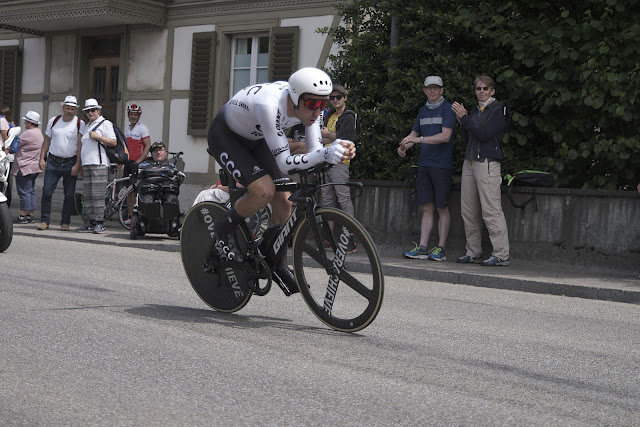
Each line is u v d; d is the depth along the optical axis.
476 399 4.08
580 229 10.03
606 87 10.57
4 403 3.72
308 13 15.18
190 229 6.23
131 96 17.56
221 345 5.00
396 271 9.77
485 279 9.12
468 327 6.16
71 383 4.07
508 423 3.70
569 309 7.54
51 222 15.19
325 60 14.98
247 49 16.20
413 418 3.70
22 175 14.73
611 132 10.95
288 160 5.38
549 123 11.21
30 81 19.17
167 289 7.38
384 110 11.83
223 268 6.07
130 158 14.78
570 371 4.82
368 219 11.62
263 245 5.79
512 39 11.13
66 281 7.59
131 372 4.31
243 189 5.84
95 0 16.28
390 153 11.78
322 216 5.51
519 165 11.29
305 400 3.91
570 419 3.83
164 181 12.37
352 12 12.57
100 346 4.87
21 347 4.78
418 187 10.74
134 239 12.42
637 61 10.53
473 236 10.34
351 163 12.04
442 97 10.66
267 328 5.61
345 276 5.46
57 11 16.86
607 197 9.86
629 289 8.41
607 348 5.59
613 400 4.21
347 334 5.52
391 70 11.79
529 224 10.36
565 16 10.75
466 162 10.23
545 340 5.78
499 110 10.04
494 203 10.04
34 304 6.21
